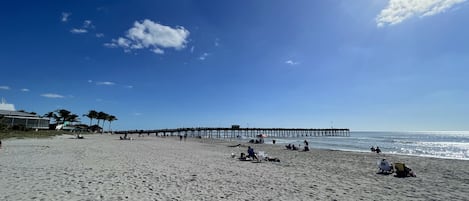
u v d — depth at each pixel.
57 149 18.52
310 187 8.81
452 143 54.28
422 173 13.52
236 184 8.76
